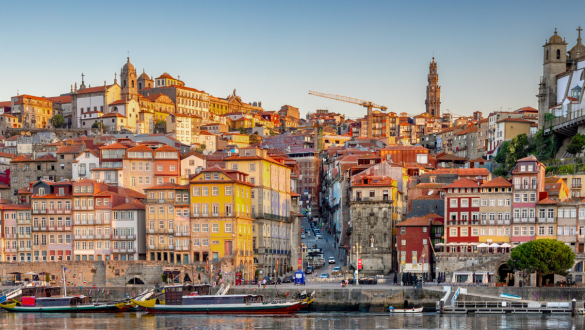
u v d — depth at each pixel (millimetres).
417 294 180500
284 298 186250
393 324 160875
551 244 180000
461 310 175250
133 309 190250
